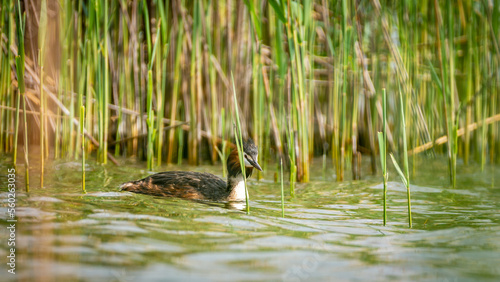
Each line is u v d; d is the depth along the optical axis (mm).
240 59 14508
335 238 7188
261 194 10703
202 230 7223
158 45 13445
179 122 14203
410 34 13930
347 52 11750
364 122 16531
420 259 6344
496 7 13445
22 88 9203
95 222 7320
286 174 13344
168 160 14391
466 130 14641
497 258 6402
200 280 5371
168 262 5852
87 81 13219
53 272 5418
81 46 13758
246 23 14469
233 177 10359
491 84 14617
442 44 12336
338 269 5914
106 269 5559
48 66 13852
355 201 10070
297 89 12883
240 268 5773
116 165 13148
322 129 13562
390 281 5582
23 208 7930
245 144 10602
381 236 7371
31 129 14836
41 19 9062
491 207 9586
